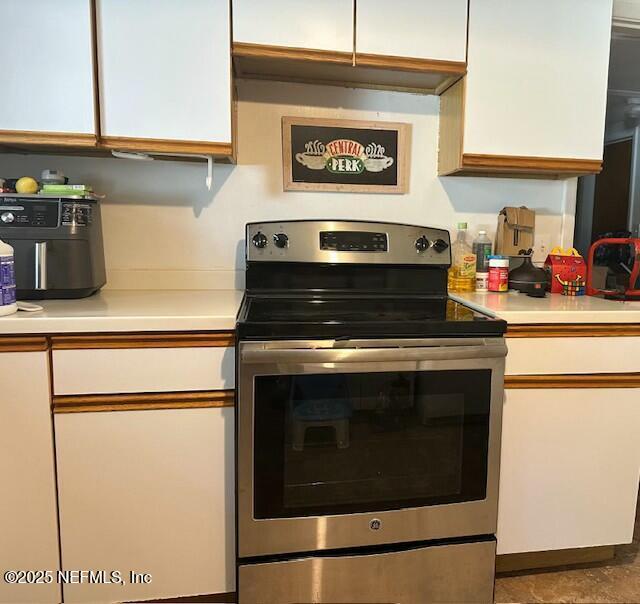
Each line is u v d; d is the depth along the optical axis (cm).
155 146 145
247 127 177
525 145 167
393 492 126
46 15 136
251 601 123
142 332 121
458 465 128
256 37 147
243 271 182
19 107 137
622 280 210
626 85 343
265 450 118
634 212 429
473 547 132
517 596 145
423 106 187
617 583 150
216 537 129
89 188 158
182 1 142
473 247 194
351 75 170
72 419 120
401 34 155
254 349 113
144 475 124
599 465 146
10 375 117
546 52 165
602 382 142
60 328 117
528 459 142
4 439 118
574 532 148
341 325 118
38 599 124
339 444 122
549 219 201
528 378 139
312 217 184
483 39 160
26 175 167
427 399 124
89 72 139
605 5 167
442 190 192
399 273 169
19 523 121
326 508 123
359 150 184
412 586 130
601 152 172
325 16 150
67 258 147
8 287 121
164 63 143
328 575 125
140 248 177
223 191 179
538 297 167
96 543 125
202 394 124
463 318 128
